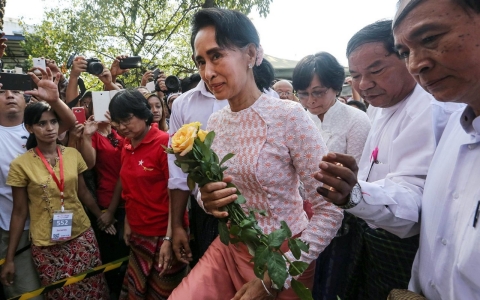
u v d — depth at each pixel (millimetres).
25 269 2709
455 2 854
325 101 2508
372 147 1729
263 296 1427
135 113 2453
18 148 2811
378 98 1575
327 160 1138
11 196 2744
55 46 12625
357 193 1177
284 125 1456
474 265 951
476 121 987
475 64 875
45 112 2590
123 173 2619
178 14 12383
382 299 1598
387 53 1488
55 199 2596
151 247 2578
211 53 1414
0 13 2820
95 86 13031
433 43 897
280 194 1507
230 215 1339
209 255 1707
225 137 1581
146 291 2646
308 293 1219
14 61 15008
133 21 11328
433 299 1177
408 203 1268
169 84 4180
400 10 955
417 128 1410
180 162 1310
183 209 2287
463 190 1028
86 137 2951
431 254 1142
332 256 1925
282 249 1515
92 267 2734
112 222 3033
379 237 1562
